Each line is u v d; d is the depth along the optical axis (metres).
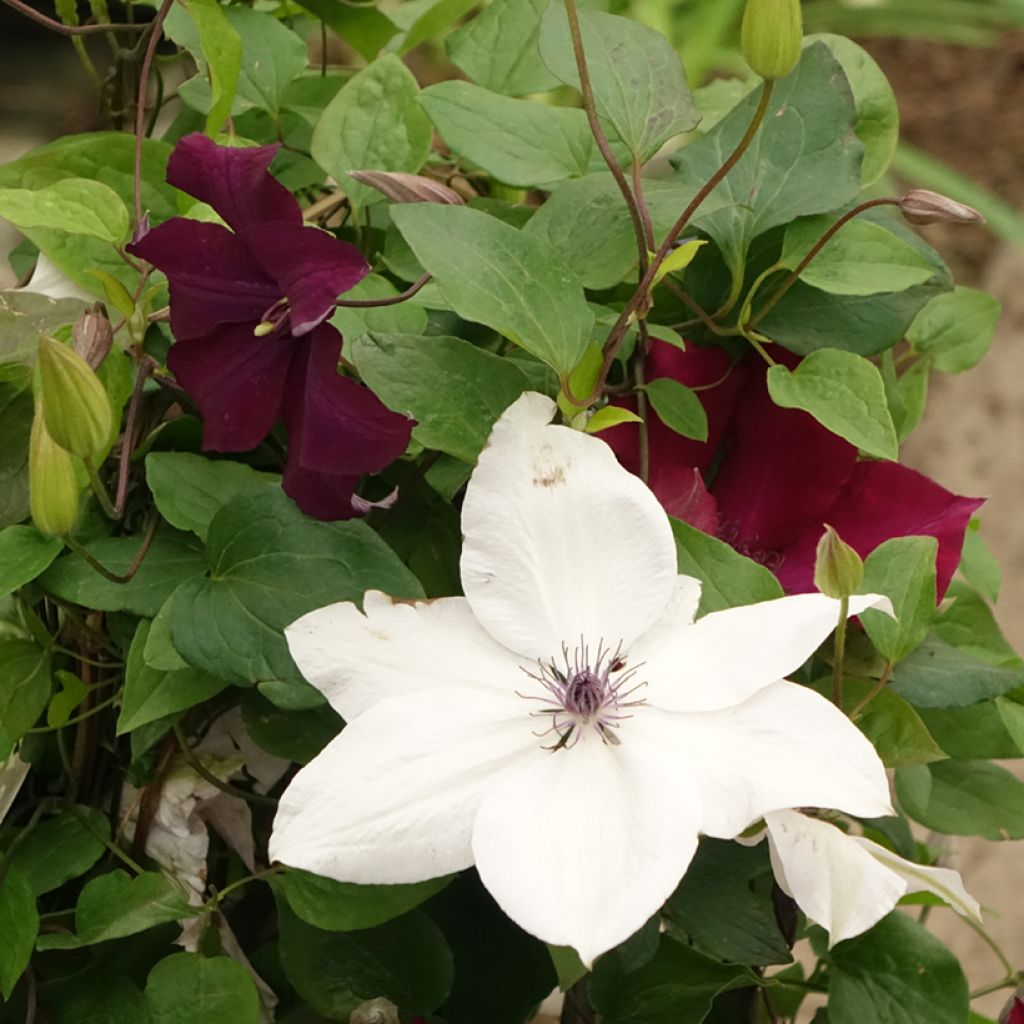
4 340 0.51
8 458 0.51
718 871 0.50
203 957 0.50
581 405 0.47
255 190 0.44
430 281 0.53
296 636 0.43
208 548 0.47
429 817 0.40
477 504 0.43
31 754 0.53
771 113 0.52
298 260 0.43
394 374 0.46
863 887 0.41
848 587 0.42
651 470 0.52
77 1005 0.51
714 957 0.51
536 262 0.45
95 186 0.50
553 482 0.43
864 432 0.48
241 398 0.45
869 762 0.40
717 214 0.51
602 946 0.38
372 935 0.52
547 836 0.40
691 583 0.44
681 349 0.52
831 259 0.51
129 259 0.50
